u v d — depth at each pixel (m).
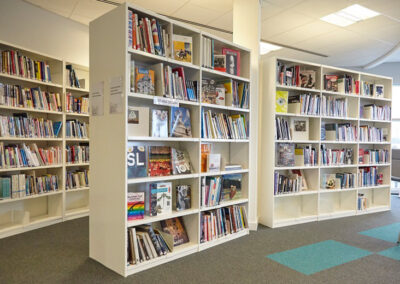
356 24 5.08
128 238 2.60
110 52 2.65
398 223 4.43
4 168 3.41
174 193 3.33
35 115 4.11
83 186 4.50
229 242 3.45
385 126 5.48
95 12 4.56
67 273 2.57
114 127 2.61
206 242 3.24
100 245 2.79
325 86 4.73
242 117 3.73
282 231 3.93
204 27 5.28
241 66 3.88
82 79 4.59
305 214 4.61
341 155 4.82
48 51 4.52
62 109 4.15
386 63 7.95
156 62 2.96
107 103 2.69
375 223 4.41
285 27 5.23
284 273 2.65
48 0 4.14
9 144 3.68
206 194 3.25
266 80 4.25
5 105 3.42
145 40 2.70
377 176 5.34
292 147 4.31
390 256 3.09
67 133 4.22
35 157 3.78
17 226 3.65
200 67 3.16
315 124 4.58
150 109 3.12
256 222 4.00
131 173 2.67
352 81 4.93
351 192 5.02
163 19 2.83
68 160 4.24
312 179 4.59
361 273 2.67
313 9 4.49
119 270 2.57
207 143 3.48
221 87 3.53
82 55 5.05
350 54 6.92
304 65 4.52
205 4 4.35
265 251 3.18
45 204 4.34
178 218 3.26
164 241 2.90
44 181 3.95
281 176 4.21
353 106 5.04
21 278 2.47
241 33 4.12
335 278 2.57
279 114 4.16
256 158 4.05
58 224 4.05
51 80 4.21
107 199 2.70
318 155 4.52
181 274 2.59
